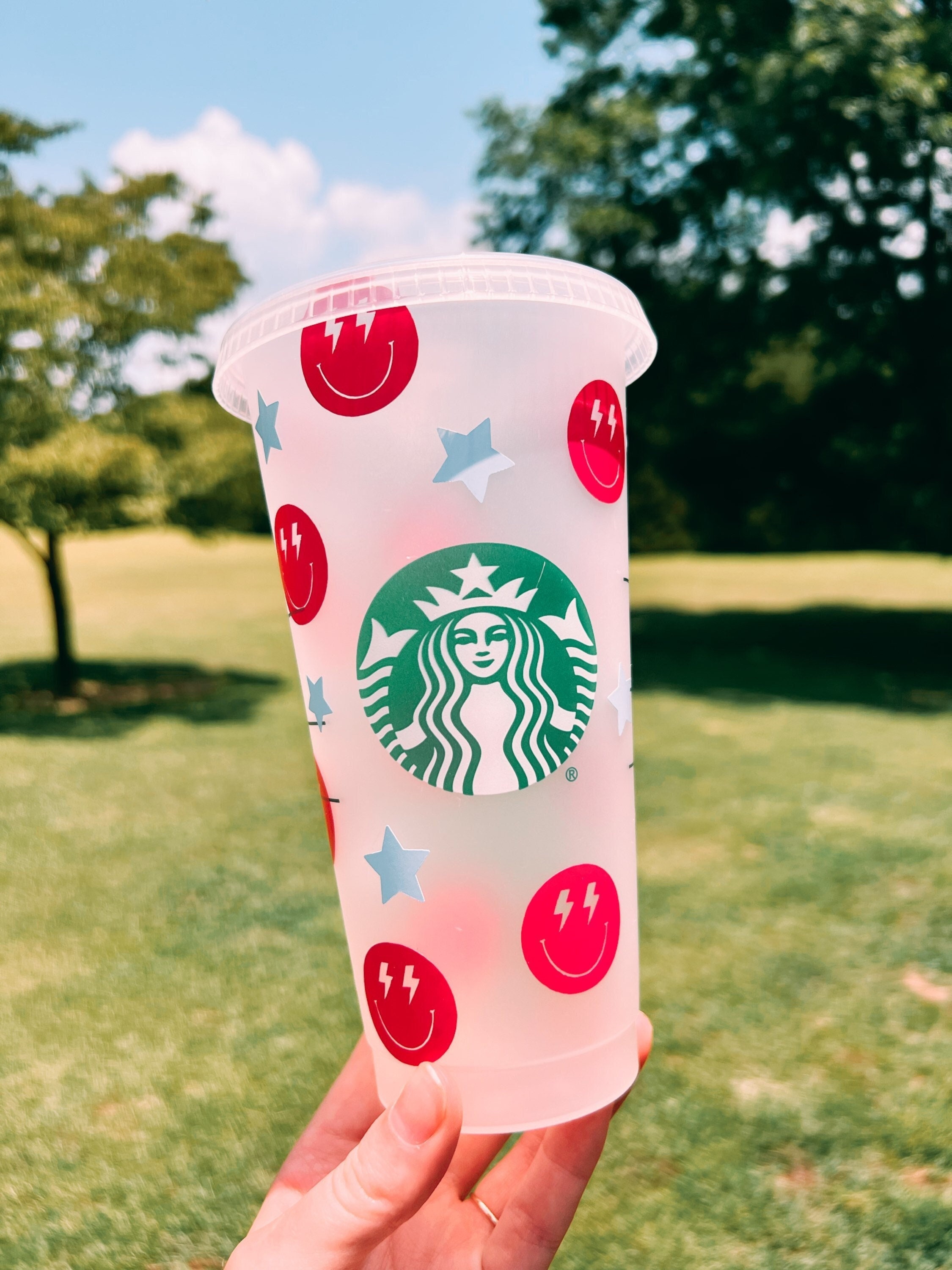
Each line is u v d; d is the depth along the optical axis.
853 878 4.57
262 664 12.14
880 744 7.36
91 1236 2.41
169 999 3.57
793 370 15.79
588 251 13.73
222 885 4.70
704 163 12.27
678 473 15.34
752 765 6.82
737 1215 2.44
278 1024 3.37
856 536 14.77
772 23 9.98
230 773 6.88
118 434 8.74
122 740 8.04
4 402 8.15
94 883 4.76
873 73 8.90
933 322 11.45
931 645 12.65
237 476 9.48
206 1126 2.82
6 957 3.95
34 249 8.64
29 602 19.16
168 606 18.11
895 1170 2.58
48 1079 3.07
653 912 4.25
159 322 8.79
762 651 12.57
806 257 11.91
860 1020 3.30
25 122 8.63
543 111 13.54
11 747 7.79
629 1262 2.31
